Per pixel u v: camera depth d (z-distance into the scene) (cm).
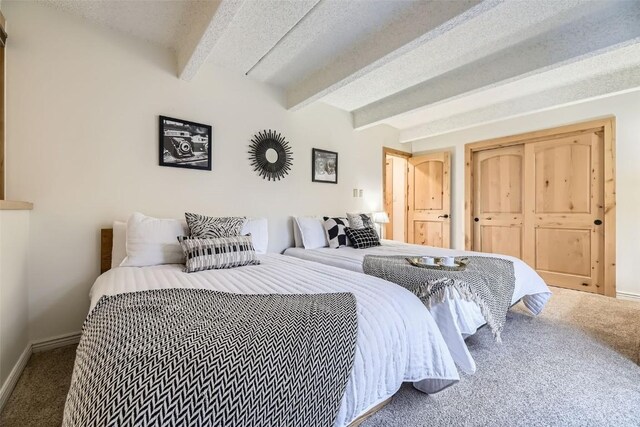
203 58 218
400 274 186
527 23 210
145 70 235
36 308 192
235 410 71
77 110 206
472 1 168
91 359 78
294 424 80
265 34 225
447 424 125
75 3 195
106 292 135
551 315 260
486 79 265
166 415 64
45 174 195
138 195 231
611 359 182
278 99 321
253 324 93
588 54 212
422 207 495
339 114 388
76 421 64
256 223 263
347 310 112
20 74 187
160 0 192
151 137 237
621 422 127
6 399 140
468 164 443
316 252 291
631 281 310
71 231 204
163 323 92
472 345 201
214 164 272
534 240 382
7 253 149
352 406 97
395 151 478
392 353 111
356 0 189
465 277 173
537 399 142
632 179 310
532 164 384
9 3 184
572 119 349
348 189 401
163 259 201
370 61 229
